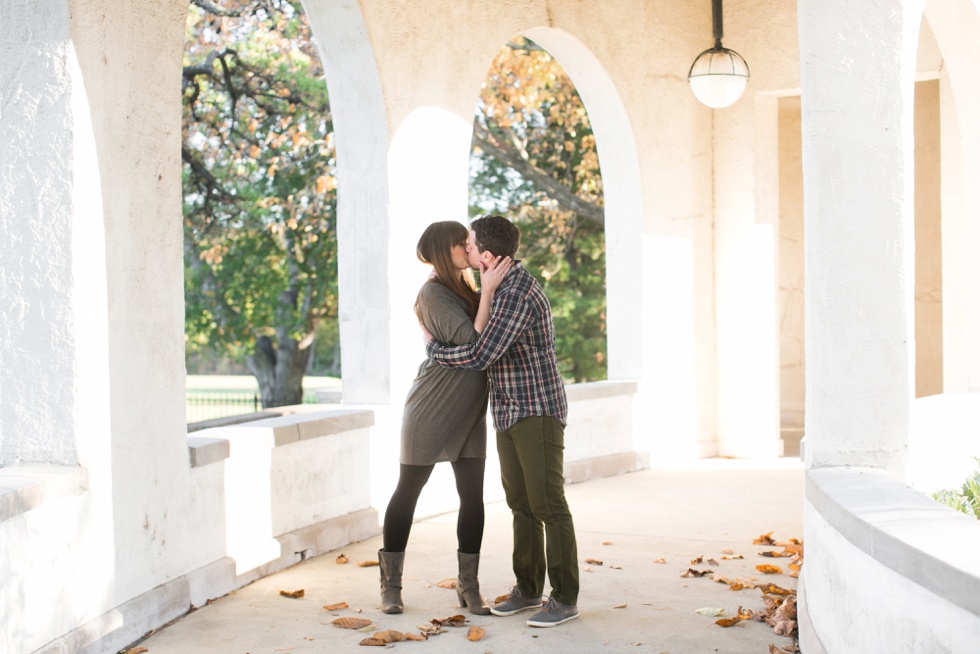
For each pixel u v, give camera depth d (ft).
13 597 11.31
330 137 39.73
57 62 12.85
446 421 14.53
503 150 48.03
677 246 28.81
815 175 12.39
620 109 27.20
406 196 21.12
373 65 20.25
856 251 12.32
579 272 58.90
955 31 20.51
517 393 14.05
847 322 12.39
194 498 15.25
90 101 13.14
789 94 29.43
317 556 18.22
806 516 12.64
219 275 49.98
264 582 16.49
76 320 12.85
